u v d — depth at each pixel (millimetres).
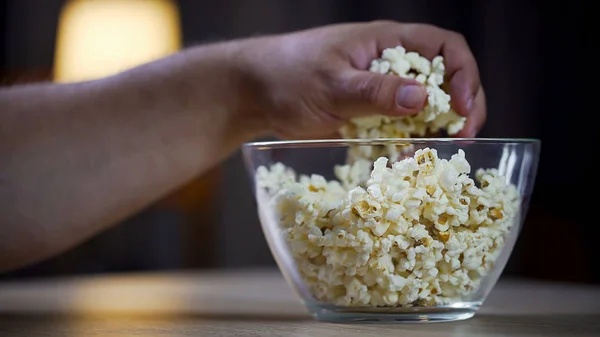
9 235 980
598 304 908
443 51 789
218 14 2508
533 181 780
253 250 2490
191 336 714
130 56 2322
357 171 742
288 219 743
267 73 860
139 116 961
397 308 737
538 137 1951
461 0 2115
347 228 711
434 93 768
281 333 711
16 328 787
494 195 729
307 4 2438
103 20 2326
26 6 2543
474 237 722
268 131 945
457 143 720
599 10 1836
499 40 2029
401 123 794
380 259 711
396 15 2252
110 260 2482
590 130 1860
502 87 2020
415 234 702
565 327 735
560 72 1916
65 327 788
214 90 934
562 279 1839
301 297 776
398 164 706
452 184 703
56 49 2504
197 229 2496
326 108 814
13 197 974
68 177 975
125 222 2498
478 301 768
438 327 725
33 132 975
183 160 967
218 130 952
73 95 985
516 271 1929
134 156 965
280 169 764
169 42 2375
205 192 2291
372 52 801
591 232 1808
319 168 751
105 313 891
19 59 2547
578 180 1873
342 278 731
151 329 762
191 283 1236
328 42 811
